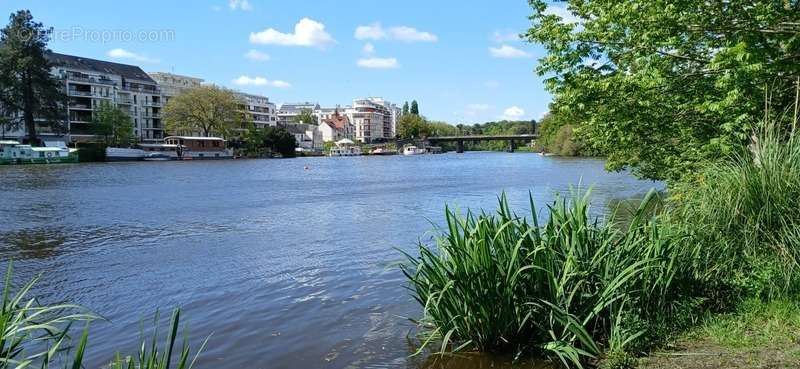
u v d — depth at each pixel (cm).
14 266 1196
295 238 1535
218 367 606
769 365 433
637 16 923
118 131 9212
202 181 4128
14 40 7319
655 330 523
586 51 1048
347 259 1211
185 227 1784
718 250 609
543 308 528
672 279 559
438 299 520
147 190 3291
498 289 533
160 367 357
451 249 543
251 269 1126
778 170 611
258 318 779
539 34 1080
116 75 11738
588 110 1114
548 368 511
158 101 12719
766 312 532
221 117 10125
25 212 2200
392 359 591
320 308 816
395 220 1923
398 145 15238
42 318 801
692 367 448
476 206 2356
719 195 628
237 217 2044
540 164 6719
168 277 1069
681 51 976
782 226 588
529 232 525
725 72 795
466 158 10462
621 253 548
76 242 1502
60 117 7875
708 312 550
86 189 3350
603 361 488
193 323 770
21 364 363
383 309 794
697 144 1030
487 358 539
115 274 1106
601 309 513
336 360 606
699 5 844
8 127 7919
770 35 813
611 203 1841
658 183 3030
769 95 820
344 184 3825
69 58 11112
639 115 1061
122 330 750
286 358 622
